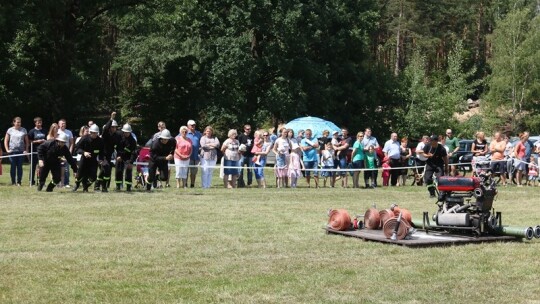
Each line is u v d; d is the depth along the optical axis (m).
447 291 9.33
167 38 58.31
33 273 9.95
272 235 13.67
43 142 21.20
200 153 25.19
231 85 50.56
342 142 26.97
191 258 11.24
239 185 26.00
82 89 46.78
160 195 20.91
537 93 69.69
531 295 9.17
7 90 44.03
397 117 60.00
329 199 21.17
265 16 49.69
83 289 9.14
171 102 53.19
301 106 49.88
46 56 46.88
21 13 41.94
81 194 20.50
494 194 13.62
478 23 90.75
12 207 17.25
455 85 66.38
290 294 9.09
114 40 68.50
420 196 22.77
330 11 54.38
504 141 28.66
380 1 85.50
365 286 9.55
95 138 21.17
